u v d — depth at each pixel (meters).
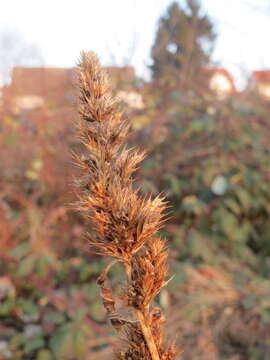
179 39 4.52
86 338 2.67
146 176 3.60
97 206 0.59
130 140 3.62
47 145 3.59
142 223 0.59
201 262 3.40
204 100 4.15
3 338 2.92
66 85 3.96
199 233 3.61
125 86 3.84
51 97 3.98
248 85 4.60
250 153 3.94
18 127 3.78
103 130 0.63
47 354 2.64
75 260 3.29
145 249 0.63
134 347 0.64
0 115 3.87
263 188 3.70
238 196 3.68
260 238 3.77
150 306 0.67
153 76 4.50
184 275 3.04
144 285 0.61
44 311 3.05
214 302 3.00
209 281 3.13
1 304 3.05
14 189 3.68
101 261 3.16
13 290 3.09
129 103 3.80
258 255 3.70
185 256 3.43
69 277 3.24
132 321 0.65
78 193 0.62
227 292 3.08
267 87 4.54
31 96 4.20
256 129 4.03
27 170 3.53
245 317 2.95
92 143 0.62
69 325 2.68
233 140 3.90
